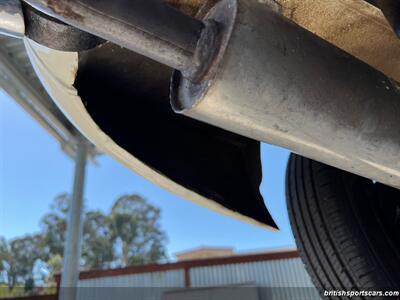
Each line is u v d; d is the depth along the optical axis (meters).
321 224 1.35
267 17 0.57
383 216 1.37
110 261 16.83
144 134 1.04
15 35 0.69
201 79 0.54
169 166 1.05
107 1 0.50
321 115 0.59
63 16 0.50
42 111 4.50
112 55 0.92
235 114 0.56
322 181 1.37
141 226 17.92
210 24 0.54
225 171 1.15
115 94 1.00
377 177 0.70
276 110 0.57
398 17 0.65
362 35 0.73
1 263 14.50
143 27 0.52
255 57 0.54
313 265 1.39
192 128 1.13
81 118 0.97
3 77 4.29
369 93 0.62
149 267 8.88
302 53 0.58
